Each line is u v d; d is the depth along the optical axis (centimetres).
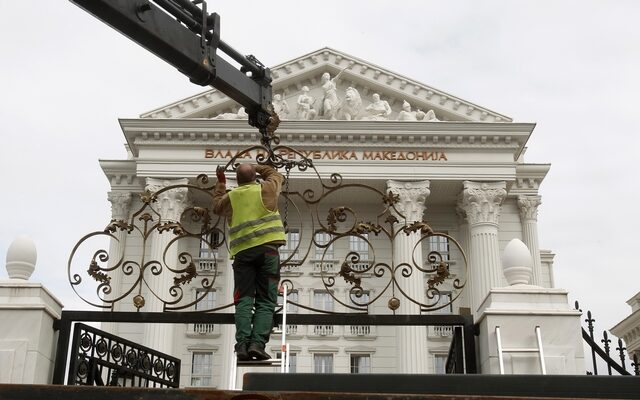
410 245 3872
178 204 3956
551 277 4634
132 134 4053
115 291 3744
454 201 4341
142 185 4112
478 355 809
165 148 4038
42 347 767
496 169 4094
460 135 4088
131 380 909
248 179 714
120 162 4250
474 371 802
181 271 842
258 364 667
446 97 4250
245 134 4009
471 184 4075
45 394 430
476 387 489
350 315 823
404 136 4072
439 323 818
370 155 4081
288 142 4069
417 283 3759
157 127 4009
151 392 431
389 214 863
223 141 4031
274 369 2305
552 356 766
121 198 4216
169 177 3978
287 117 4231
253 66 751
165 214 3906
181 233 863
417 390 488
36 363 749
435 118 4219
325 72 4381
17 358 747
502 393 487
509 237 4412
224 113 4184
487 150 4128
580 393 485
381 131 4053
